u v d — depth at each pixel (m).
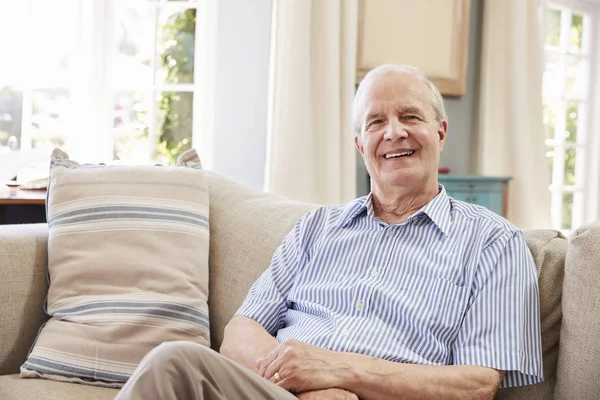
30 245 2.11
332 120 3.79
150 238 2.11
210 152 3.76
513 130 4.58
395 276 1.78
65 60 3.58
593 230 1.56
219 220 2.25
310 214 2.02
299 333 1.81
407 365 1.56
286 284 1.96
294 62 3.68
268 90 3.75
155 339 1.97
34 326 2.09
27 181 2.92
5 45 3.42
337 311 1.81
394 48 4.28
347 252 1.88
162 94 3.81
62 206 2.15
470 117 4.68
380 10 4.21
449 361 1.67
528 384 1.62
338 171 3.81
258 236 2.14
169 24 3.80
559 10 5.25
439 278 1.72
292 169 3.69
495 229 1.73
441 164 4.55
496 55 4.61
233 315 2.10
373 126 1.91
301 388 1.54
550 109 5.23
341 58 3.88
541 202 4.70
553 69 5.23
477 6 4.67
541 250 1.71
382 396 1.54
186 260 2.11
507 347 1.57
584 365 1.52
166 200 2.18
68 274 2.05
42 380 1.89
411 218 1.82
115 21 3.68
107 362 1.93
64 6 3.55
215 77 3.72
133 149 3.77
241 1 3.72
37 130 3.53
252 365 1.73
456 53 4.52
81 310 2.00
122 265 2.06
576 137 5.41
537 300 1.63
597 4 5.42
